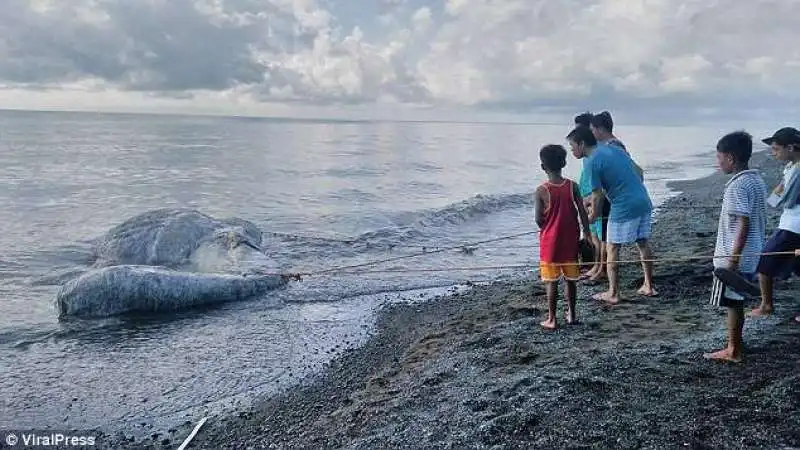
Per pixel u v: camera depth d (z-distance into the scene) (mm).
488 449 4539
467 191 25891
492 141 73938
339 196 23391
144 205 20281
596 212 7309
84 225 16625
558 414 4895
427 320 9383
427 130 120312
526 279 11531
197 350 8297
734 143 5203
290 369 7672
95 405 6699
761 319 6613
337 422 5723
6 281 11461
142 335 8828
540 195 6762
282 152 46219
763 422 4488
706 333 6457
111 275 9812
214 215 18766
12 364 7758
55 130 71125
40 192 22125
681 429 4484
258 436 5820
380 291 11133
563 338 6688
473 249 14445
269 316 9734
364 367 7590
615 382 5344
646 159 46312
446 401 5523
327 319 9617
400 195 24141
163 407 6656
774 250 6539
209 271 11969
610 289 7762
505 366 6117
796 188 6395
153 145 49500
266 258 12406
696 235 12484
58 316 9570
